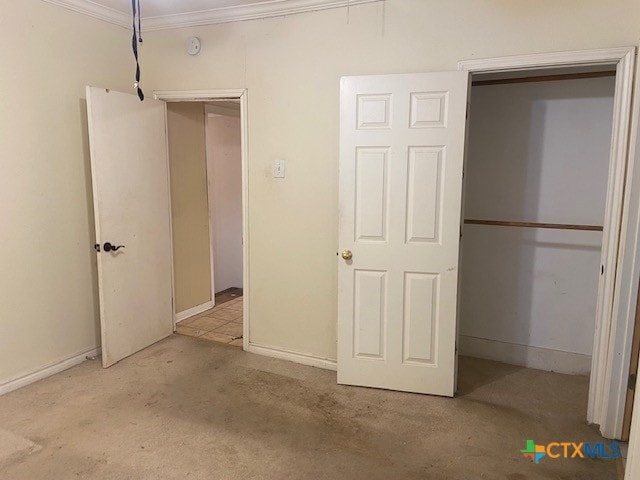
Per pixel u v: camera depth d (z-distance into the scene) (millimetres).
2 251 2709
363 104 2676
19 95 2732
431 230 2670
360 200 2754
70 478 2018
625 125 2264
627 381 2281
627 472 1105
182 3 3037
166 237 3686
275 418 2531
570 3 2350
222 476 2041
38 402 2672
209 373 3094
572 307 3127
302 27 2975
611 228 2340
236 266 5438
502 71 2580
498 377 3084
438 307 2729
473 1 2547
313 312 3197
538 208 3160
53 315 3037
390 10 2738
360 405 2682
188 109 4023
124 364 3221
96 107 2943
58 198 3014
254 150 3236
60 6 2922
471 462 2154
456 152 2580
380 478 2035
